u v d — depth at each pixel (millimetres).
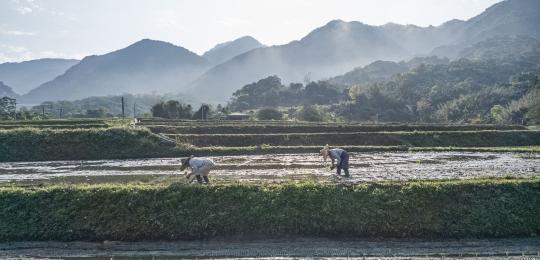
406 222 19312
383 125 64812
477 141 54250
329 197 19984
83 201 19938
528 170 28516
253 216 19422
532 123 98562
